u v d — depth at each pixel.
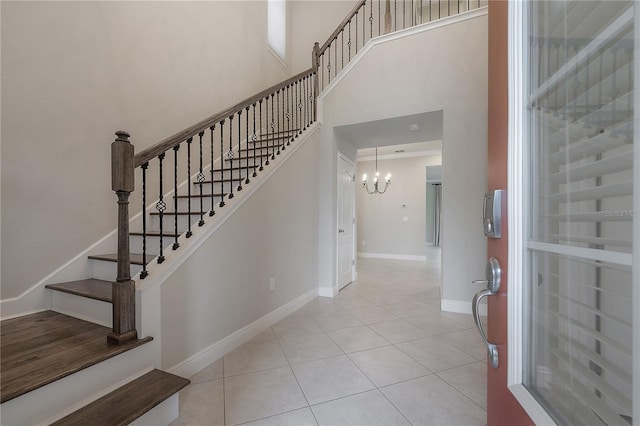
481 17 3.15
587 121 0.57
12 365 1.32
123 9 2.65
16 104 1.95
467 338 2.57
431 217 10.72
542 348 0.71
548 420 0.64
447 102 3.27
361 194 7.97
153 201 2.96
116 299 1.56
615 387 0.50
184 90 3.32
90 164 2.39
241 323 2.46
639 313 0.44
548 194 0.69
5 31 1.89
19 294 1.98
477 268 3.18
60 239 2.19
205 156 3.65
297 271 3.39
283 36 5.54
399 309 3.38
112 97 2.56
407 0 5.37
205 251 2.11
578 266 0.60
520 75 0.77
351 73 3.77
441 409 1.62
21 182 1.98
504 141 0.84
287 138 3.69
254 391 1.79
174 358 1.85
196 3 3.50
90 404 1.34
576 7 0.60
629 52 0.46
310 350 2.34
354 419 1.55
